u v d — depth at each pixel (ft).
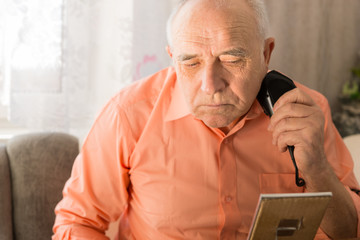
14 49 5.70
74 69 5.95
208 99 3.07
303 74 7.39
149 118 3.74
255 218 2.34
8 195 4.56
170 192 3.62
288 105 3.17
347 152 4.12
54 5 5.77
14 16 5.67
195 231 3.64
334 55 7.63
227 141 3.68
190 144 3.68
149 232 3.70
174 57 3.17
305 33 7.30
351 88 7.65
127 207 4.00
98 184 3.76
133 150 3.70
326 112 4.08
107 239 3.70
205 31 2.93
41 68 5.81
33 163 4.70
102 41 6.12
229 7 2.97
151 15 6.38
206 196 3.61
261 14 3.17
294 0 7.22
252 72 3.05
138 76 6.46
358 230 3.58
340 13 7.50
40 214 4.65
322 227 3.57
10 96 5.77
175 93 3.82
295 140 3.16
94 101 6.17
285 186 3.77
